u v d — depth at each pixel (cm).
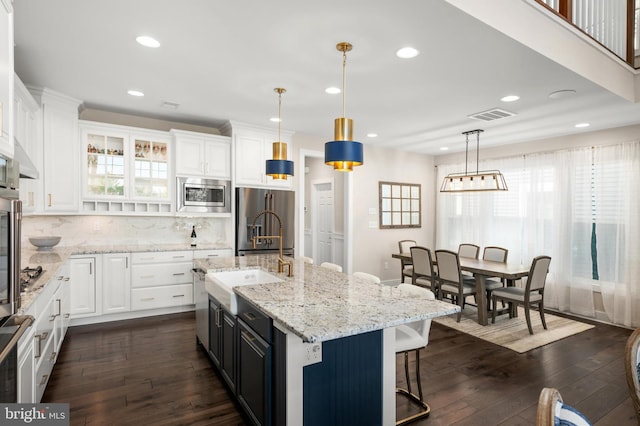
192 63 286
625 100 362
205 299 318
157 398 256
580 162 495
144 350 340
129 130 434
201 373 295
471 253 578
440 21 218
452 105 385
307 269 323
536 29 258
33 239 388
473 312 500
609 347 370
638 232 439
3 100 155
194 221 511
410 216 688
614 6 357
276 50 261
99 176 419
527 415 244
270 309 192
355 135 538
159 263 441
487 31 229
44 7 207
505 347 366
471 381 292
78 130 402
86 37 244
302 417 183
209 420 231
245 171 493
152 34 240
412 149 656
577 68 296
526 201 555
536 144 552
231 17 217
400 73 299
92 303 404
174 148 460
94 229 448
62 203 382
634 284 439
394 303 206
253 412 213
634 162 445
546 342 381
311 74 305
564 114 413
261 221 500
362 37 239
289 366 178
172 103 396
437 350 358
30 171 234
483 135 529
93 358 321
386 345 211
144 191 446
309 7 206
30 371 192
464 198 647
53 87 349
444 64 280
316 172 733
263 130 505
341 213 653
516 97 355
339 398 194
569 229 503
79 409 241
